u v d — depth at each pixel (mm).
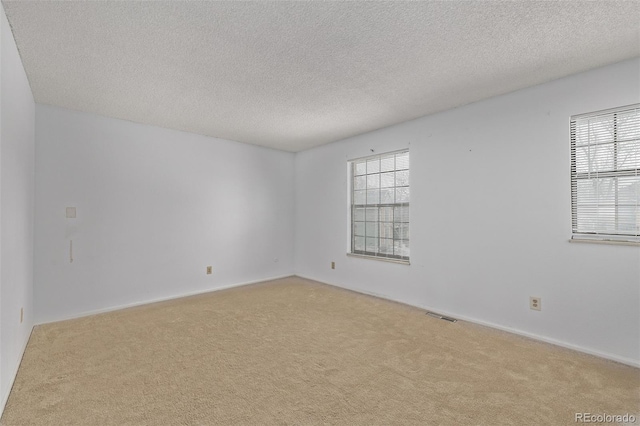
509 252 3033
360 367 2285
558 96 2746
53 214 3328
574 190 2688
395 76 2703
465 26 1997
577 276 2631
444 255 3539
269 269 5410
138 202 3953
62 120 3398
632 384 2055
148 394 1933
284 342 2730
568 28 2020
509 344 2703
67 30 2016
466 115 3365
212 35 2084
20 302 2467
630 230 2436
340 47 2240
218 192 4742
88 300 3547
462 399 1890
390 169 4223
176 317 3395
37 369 2234
